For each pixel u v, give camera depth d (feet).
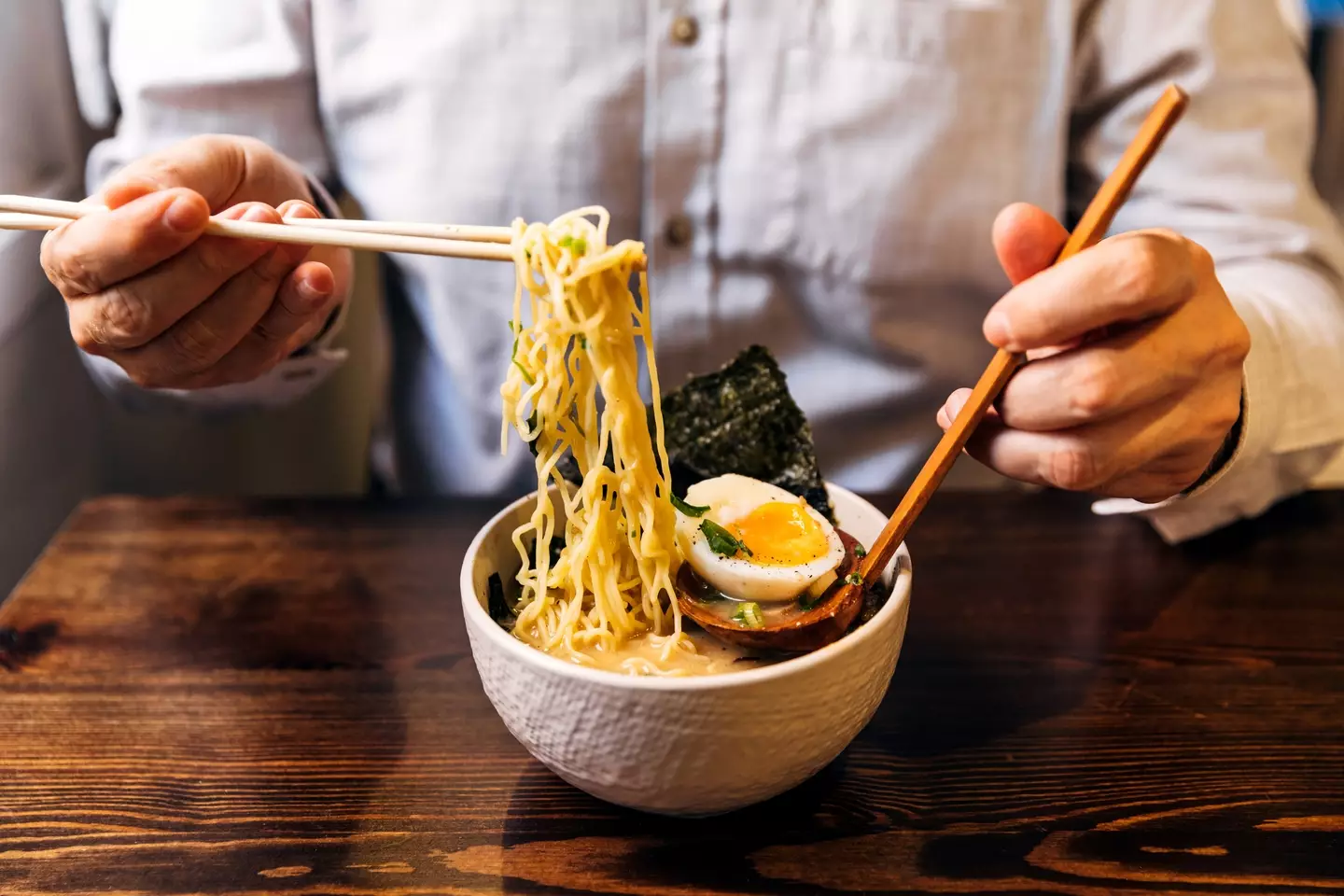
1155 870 1.22
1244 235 1.93
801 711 1.16
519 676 1.18
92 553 1.71
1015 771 1.34
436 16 1.90
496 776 1.34
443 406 2.17
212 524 1.77
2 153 2.13
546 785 1.33
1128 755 1.35
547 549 1.34
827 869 1.22
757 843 1.25
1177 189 1.99
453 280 1.98
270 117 2.00
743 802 1.23
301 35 1.98
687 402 1.48
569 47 1.86
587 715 1.16
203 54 1.96
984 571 1.66
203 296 1.36
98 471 2.68
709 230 1.95
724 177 1.92
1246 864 1.22
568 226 1.27
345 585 1.64
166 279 1.33
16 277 2.18
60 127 2.29
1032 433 1.27
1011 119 1.95
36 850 1.25
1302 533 1.72
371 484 2.44
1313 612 1.57
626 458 1.30
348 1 1.93
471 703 1.44
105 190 1.34
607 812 1.29
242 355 1.54
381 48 1.94
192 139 1.53
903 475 2.13
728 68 1.88
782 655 1.29
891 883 1.21
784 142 1.90
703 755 1.16
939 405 2.11
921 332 2.04
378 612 1.59
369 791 1.32
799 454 1.47
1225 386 1.30
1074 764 1.34
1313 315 1.71
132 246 1.27
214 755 1.37
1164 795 1.30
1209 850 1.24
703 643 1.32
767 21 1.85
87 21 2.07
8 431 2.23
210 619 1.58
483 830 1.27
